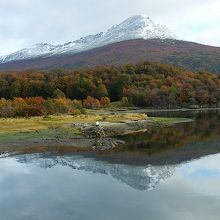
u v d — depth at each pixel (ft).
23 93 537.65
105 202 84.79
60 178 108.99
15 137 191.72
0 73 652.07
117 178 108.17
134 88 547.08
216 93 535.60
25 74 637.71
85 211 78.84
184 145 174.09
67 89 554.46
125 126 242.58
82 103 468.75
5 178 109.91
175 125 270.67
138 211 78.89
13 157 146.00
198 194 90.99
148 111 442.50
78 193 92.38
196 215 76.43
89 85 552.00
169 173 114.52
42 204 83.71
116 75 611.88
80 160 138.51
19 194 91.97
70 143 180.34
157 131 235.81
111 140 189.98
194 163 129.90
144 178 108.17
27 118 270.87
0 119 260.21
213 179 105.91
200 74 617.21
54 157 145.18
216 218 74.69
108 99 502.38
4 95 551.18
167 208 80.43
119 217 75.15
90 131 206.90
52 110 328.29
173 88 528.22
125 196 89.45
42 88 537.24
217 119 316.81
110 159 140.15
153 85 558.56
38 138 190.39
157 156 145.48
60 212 78.43
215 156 142.72
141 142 187.32
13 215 77.00
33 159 141.38
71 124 230.89
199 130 237.04
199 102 525.75
